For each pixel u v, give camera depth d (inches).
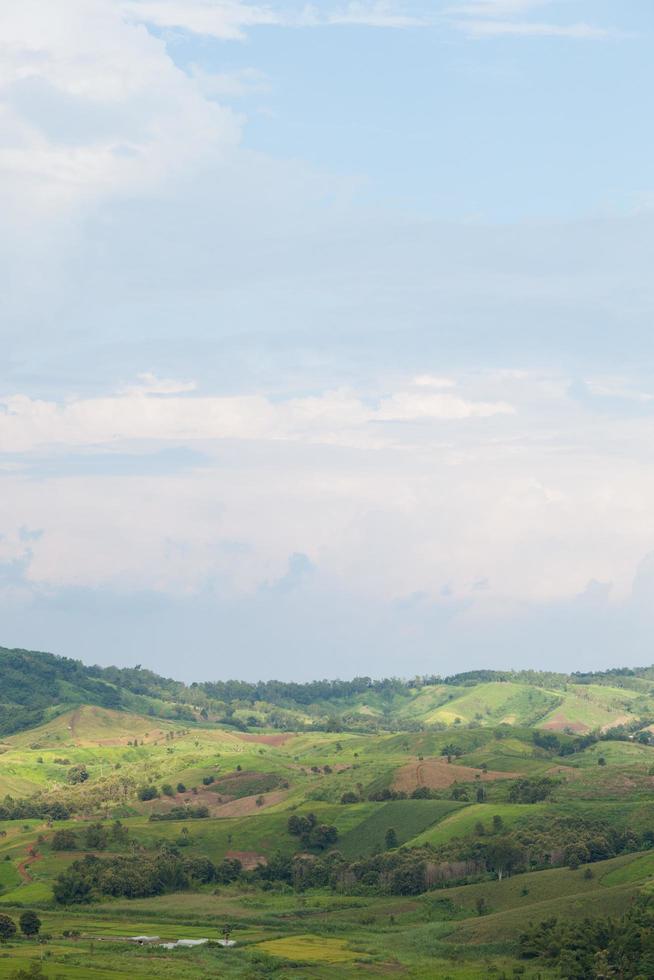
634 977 7224.4
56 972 7352.4
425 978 7593.5
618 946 7716.5
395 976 7711.6
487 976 7559.1
